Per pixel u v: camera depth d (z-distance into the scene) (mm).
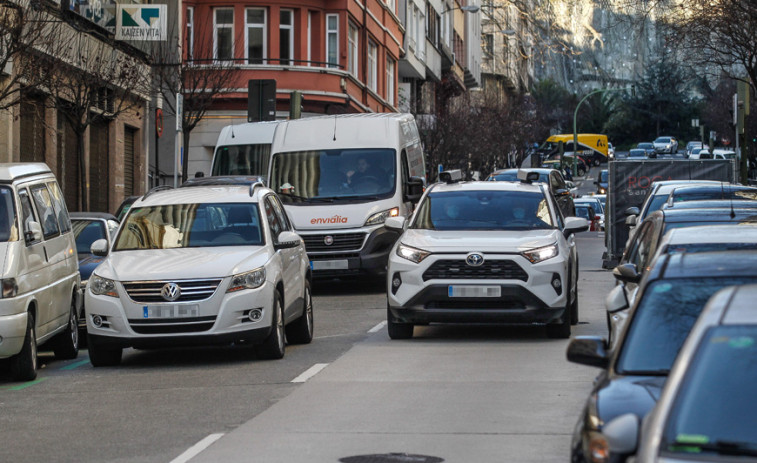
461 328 24656
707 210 17500
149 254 20781
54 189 22422
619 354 8938
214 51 63219
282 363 20000
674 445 5934
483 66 150875
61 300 21469
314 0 65312
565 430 13398
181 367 20156
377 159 35312
